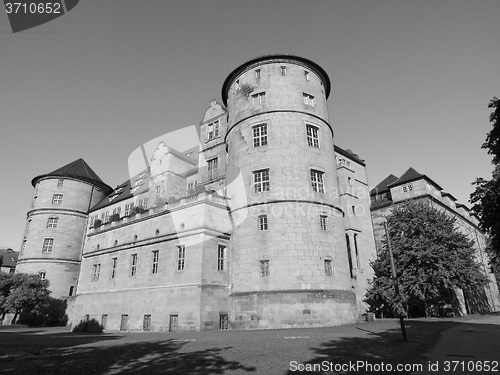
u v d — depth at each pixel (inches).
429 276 1240.8
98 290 1461.6
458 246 1344.7
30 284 1855.3
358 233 1648.6
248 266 1103.0
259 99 1300.4
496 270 2209.6
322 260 1087.0
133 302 1263.5
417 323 1019.3
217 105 1636.3
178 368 395.5
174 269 1165.1
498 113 653.9
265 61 1336.1
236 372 369.7
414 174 1886.1
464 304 1724.9
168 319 1111.6
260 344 599.8
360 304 1450.5
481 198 701.9
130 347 609.6
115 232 1508.4
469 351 486.6
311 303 1008.2
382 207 1870.1
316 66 1382.9
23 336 1036.5
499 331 745.6
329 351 494.6
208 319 1047.0
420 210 1427.2
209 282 1092.5
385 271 1379.2
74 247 2279.8
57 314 2053.4
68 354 524.4
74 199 2368.4
